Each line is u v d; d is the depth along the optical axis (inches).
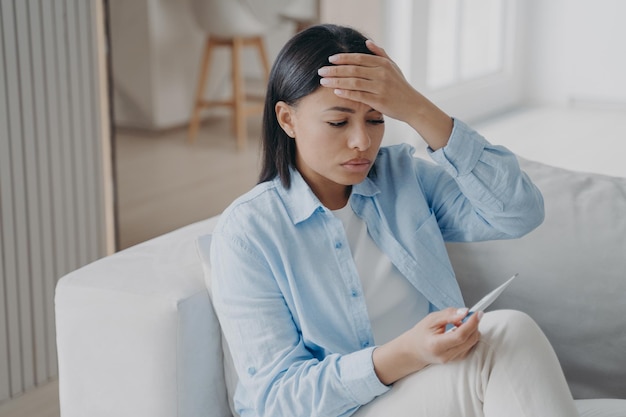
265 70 147.6
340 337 54.1
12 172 90.2
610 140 197.5
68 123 95.8
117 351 56.7
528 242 65.6
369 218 56.4
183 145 136.3
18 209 91.3
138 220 129.6
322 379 50.1
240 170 146.9
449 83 205.2
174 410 55.9
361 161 52.0
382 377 49.3
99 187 101.3
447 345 46.6
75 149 97.3
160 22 129.0
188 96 136.0
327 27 53.4
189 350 55.8
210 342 57.4
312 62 51.4
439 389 47.9
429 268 56.6
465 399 47.4
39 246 94.3
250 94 146.0
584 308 63.7
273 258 53.3
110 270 58.9
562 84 237.3
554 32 235.6
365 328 54.0
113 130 103.6
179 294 55.2
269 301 52.8
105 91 100.6
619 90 231.0
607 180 67.7
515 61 235.5
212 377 58.0
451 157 53.4
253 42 144.1
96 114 99.5
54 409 91.6
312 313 53.8
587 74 233.6
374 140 52.4
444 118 52.9
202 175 140.0
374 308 55.2
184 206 136.8
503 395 46.6
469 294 67.2
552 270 64.6
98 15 97.9
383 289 55.7
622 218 64.5
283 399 50.8
